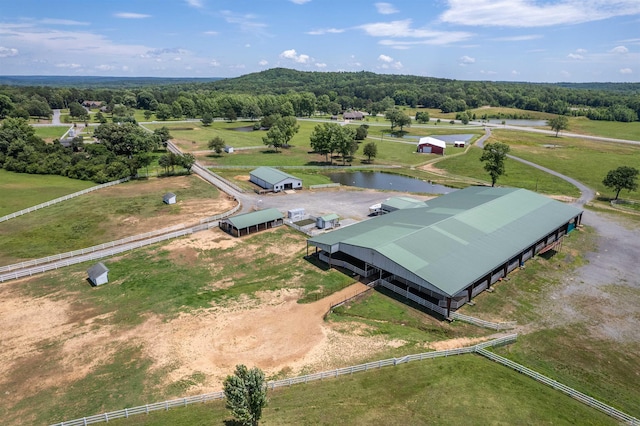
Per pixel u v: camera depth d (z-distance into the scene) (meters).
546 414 27.33
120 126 120.50
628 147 144.50
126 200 78.50
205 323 39.28
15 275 48.22
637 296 46.09
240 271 51.19
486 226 55.41
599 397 31.22
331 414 26.67
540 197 68.38
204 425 25.84
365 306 43.59
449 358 34.25
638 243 60.41
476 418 26.42
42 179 93.88
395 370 32.09
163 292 45.53
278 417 26.42
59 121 184.75
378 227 55.88
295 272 50.91
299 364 33.38
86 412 28.00
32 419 27.41
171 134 159.00
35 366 33.03
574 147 143.38
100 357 34.16
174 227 64.75
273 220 64.75
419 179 102.62
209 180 95.12
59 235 61.41
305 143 151.12
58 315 40.75
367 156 124.62
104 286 46.75
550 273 51.34
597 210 75.56
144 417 27.19
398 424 25.73
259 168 97.19
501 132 183.12
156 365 33.09
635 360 35.72
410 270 43.53
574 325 40.75
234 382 23.98
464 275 43.44
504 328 40.00
